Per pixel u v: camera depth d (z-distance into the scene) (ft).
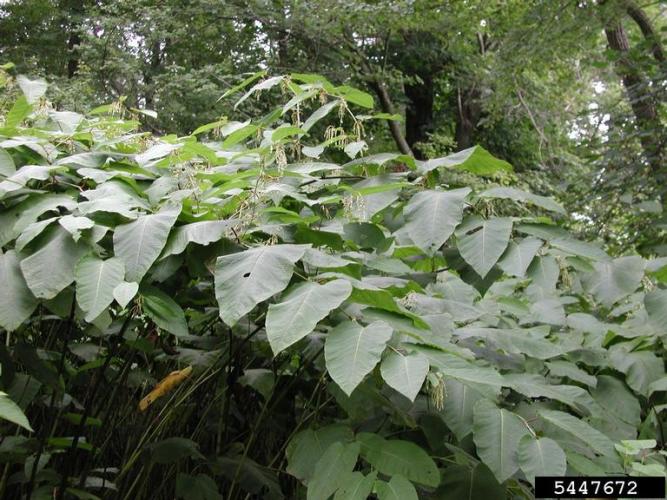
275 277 4.83
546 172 42.96
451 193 6.12
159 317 5.34
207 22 33.14
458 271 6.98
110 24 31.04
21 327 7.34
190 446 6.55
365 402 6.18
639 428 7.49
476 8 30.35
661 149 16.26
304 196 6.26
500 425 5.41
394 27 31.94
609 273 6.51
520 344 6.78
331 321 5.54
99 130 7.58
